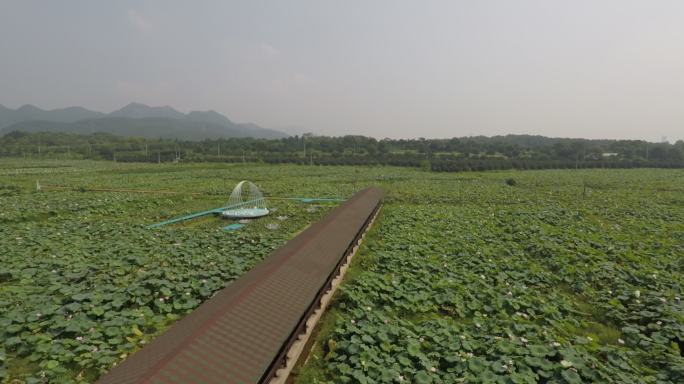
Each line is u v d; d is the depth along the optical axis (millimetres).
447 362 7410
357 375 6820
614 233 18562
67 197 29922
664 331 8617
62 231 17891
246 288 7777
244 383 5297
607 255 14641
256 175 56625
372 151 101438
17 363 7492
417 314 9992
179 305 10133
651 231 19062
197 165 77000
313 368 7508
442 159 80188
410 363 7250
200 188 38125
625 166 79500
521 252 15414
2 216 21141
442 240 17141
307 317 8500
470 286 11445
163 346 5910
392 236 17688
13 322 8672
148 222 21938
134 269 13047
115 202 27344
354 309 9547
